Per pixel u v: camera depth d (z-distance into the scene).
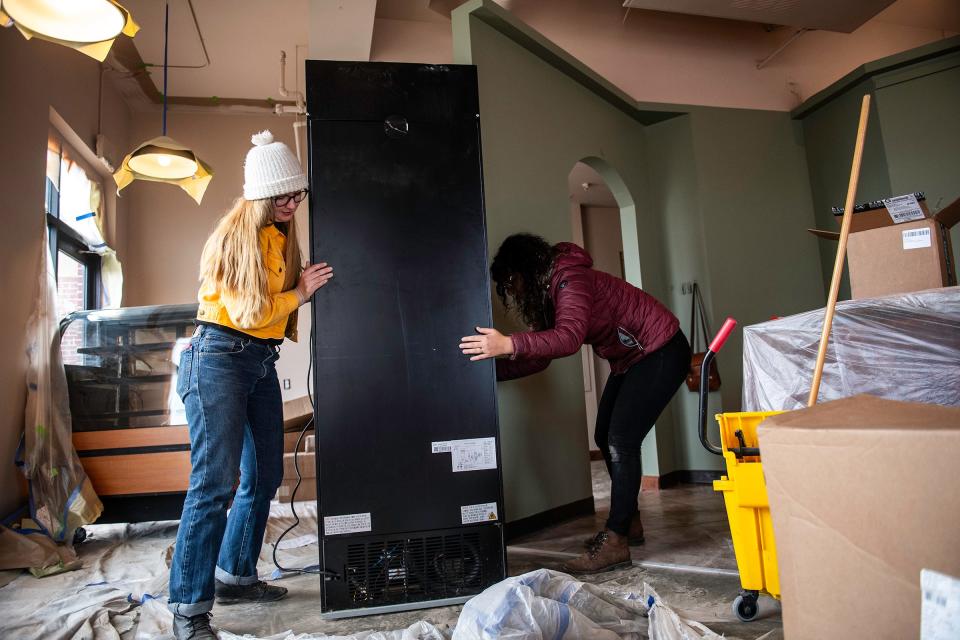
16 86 3.23
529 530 2.88
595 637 1.31
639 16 4.50
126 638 1.68
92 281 4.60
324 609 1.73
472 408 1.86
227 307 1.64
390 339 1.85
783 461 0.74
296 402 3.94
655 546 2.44
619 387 2.35
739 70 4.79
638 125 4.60
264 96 5.37
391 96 1.95
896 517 0.64
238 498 1.92
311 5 3.45
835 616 0.68
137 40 4.52
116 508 3.10
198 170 3.75
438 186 1.94
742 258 4.49
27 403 2.99
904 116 4.23
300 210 5.21
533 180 3.33
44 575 2.40
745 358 2.30
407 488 1.80
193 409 1.64
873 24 5.04
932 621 0.53
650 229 4.55
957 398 1.83
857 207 2.17
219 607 1.88
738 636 1.52
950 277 2.11
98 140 4.44
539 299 2.19
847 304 2.00
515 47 3.36
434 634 1.48
